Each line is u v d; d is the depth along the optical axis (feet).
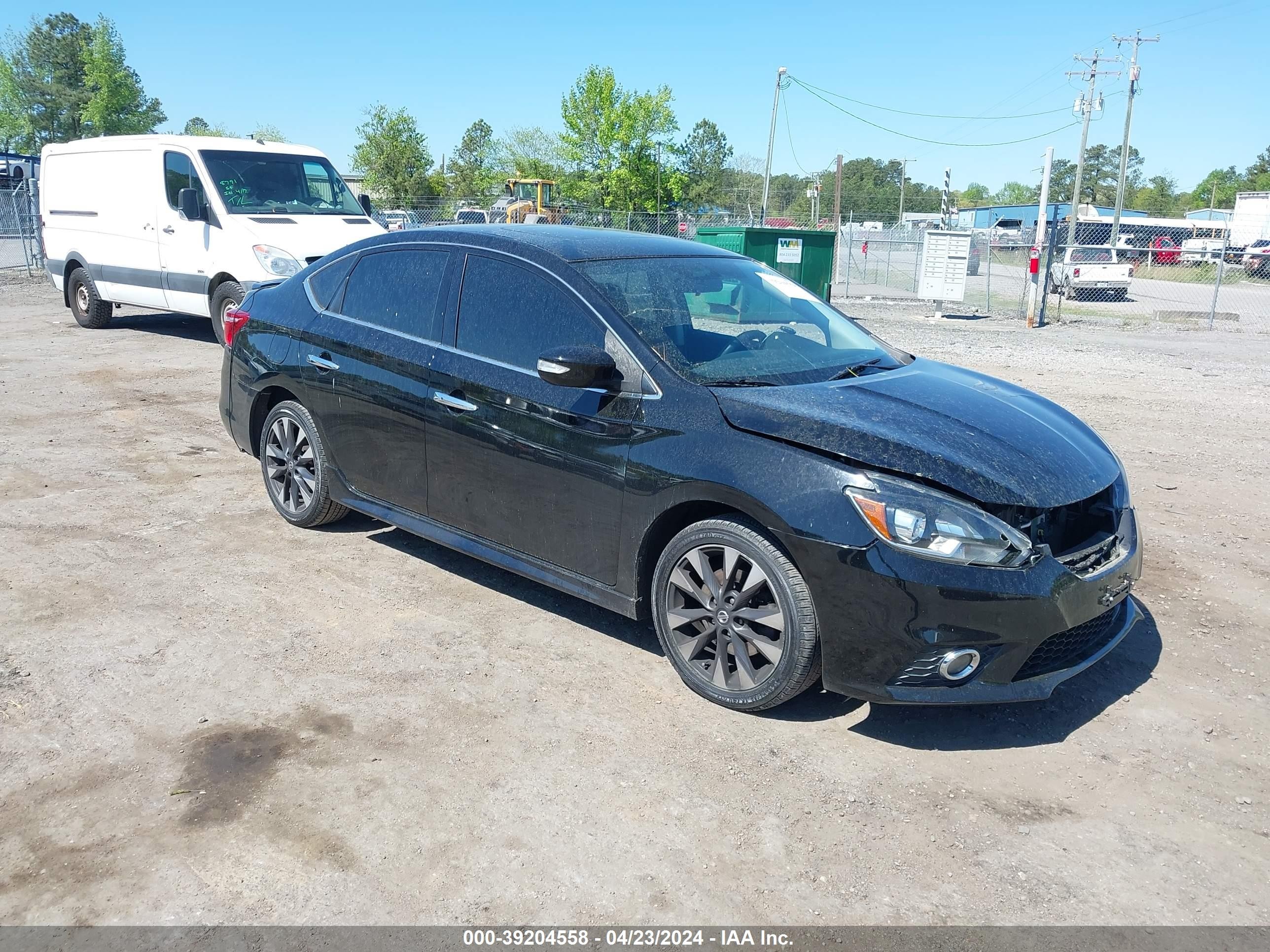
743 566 11.18
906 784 10.25
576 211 107.86
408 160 114.01
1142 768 10.68
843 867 8.95
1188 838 9.51
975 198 369.71
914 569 10.03
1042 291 57.82
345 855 8.89
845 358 13.70
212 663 12.39
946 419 11.59
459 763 10.37
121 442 22.97
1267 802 10.11
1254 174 331.57
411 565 15.87
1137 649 13.58
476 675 12.28
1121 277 76.89
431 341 14.26
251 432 17.78
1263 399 31.89
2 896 8.27
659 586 11.96
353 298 15.81
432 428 14.05
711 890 8.61
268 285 18.01
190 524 17.46
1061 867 9.05
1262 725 11.62
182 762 10.23
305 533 17.20
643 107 118.21
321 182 37.22
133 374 31.14
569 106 119.65
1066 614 10.46
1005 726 11.48
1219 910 8.52
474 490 13.71
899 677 10.34
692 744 10.89
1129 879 8.89
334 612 13.98
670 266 14.05
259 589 14.71
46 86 238.07
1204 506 20.01
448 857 8.91
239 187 34.63
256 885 8.48
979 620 10.07
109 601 14.14
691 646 11.78
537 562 13.20
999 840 9.40
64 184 40.50
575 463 12.35
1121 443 25.27
